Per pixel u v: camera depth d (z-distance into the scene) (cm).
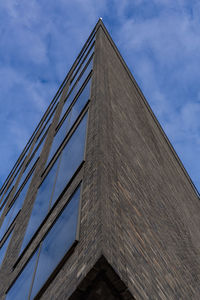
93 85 1477
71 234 827
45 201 1223
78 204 878
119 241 728
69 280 709
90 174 909
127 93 1941
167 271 936
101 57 1817
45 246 968
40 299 805
